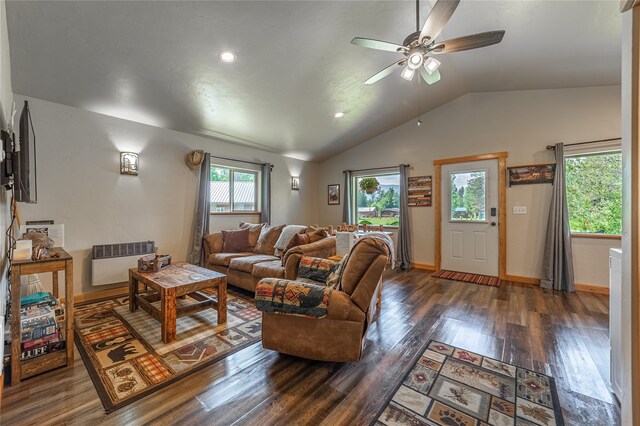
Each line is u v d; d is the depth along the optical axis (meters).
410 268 4.94
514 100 4.10
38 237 2.28
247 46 2.58
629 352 1.05
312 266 2.57
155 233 3.77
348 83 3.51
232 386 1.68
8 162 1.74
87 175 3.19
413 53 2.12
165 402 1.53
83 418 1.41
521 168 4.04
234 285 3.64
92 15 2.05
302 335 1.90
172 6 2.07
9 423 1.38
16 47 2.21
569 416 1.44
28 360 1.74
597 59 2.89
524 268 4.02
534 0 2.17
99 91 2.89
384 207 5.55
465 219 4.54
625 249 1.07
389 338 2.30
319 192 6.49
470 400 1.56
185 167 4.10
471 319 2.70
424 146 4.93
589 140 3.60
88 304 3.04
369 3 2.33
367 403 1.54
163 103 3.27
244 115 3.85
